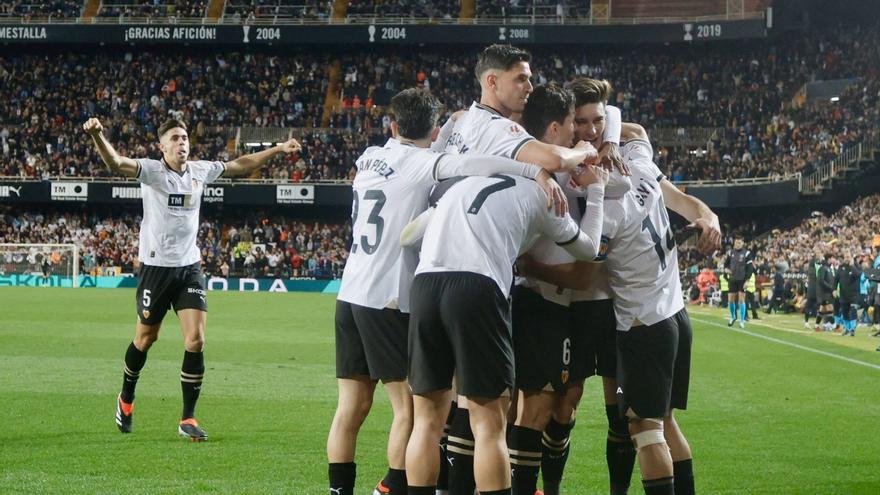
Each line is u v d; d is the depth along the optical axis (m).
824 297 26.67
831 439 9.81
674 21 53.72
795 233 44.47
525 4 57.44
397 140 6.88
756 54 56.22
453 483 6.13
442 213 5.93
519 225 5.85
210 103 58.22
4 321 26.08
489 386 5.70
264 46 60.44
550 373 6.55
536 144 5.93
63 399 12.24
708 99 55.22
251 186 53.56
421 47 59.81
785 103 53.72
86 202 55.06
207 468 8.23
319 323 27.20
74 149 55.03
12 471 8.01
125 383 10.02
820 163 46.72
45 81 58.97
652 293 6.43
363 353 6.81
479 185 5.92
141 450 8.99
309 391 13.32
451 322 5.74
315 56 60.31
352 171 54.22
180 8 57.88
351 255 6.91
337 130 56.22
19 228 55.22
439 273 5.82
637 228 6.40
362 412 6.90
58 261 51.72
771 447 9.38
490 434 5.77
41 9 58.00
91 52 60.22
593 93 6.47
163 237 10.02
